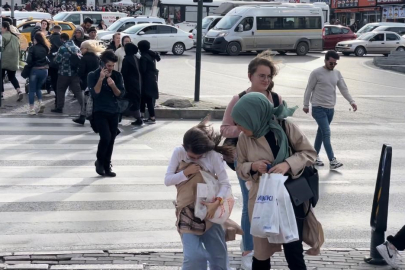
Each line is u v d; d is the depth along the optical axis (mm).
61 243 9852
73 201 12133
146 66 20734
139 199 12398
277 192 6762
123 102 13734
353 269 8875
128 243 9938
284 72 40188
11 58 22922
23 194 12508
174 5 65750
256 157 7039
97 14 59438
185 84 31859
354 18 91500
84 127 19891
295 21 53969
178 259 9117
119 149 16984
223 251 7395
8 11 60281
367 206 12398
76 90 20812
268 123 7039
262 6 53344
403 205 12609
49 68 22391
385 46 56812
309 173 7145
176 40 50406
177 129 20203
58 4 91125
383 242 9047
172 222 11055
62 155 15977
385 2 82938
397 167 15930
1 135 18188
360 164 16109
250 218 7211
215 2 67125
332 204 12477
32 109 21547
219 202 7184
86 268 8602
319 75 15070
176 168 7391
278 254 9359
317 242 7180
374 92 31859
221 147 7387
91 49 20078
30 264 8742
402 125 22328
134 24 52812
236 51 52125
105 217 11219
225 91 29984
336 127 21562
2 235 10156
